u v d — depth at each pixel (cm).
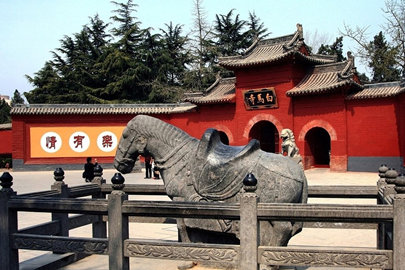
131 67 5256
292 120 3002
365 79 5756
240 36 5669
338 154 2836
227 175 536
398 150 2664
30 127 3478
